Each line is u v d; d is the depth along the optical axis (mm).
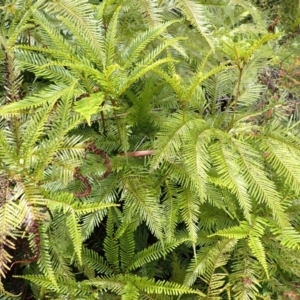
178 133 856
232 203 928
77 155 814
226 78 1014
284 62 1244
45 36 909
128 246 911
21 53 855
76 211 734
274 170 996
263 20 1283
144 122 978
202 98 984
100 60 858
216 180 873
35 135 738
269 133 931
